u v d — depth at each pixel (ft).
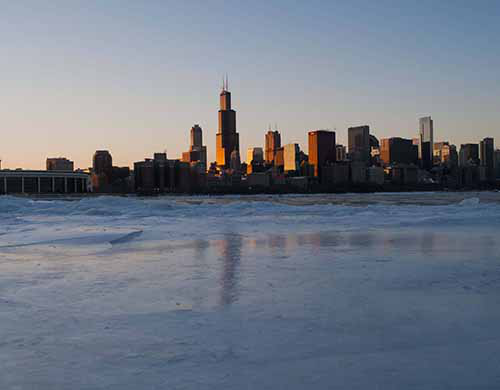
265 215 104.37
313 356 16.34
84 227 74.90
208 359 16.08
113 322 20.80
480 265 36.24
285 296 25.89
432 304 23.90
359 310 22.76
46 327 20.03
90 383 14.05
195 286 28.71
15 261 39.27
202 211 112.98
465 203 131.44
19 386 13.85
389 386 13.73
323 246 49.37
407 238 56.90
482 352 16.65
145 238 58.39
